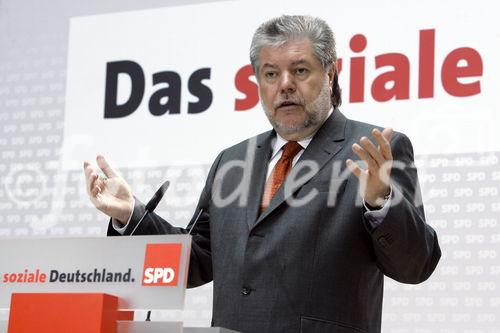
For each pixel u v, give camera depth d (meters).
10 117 8.81
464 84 7.44
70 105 8.69
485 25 7.52
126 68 8.62
